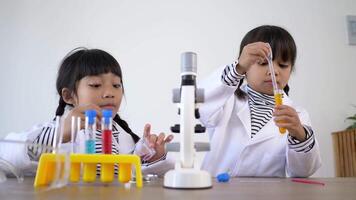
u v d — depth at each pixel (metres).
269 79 0.95
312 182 0.61
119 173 0.50
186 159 0.47
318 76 2.01
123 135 0.92
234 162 0.98
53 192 0.41
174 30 1.92
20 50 1.79
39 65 1.80
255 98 1.05
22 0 1.83
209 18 1.96
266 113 1.02
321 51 2.03
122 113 1.81
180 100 0.49
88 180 0.50
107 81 0.89
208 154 1.00
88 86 0.88
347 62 2.05
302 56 2.01
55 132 0.64
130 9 1.91
